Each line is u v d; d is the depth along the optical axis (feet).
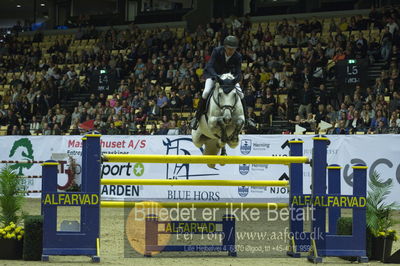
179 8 118.83
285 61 76.23
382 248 29.66
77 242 28.04
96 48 96.12
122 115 69.82
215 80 30.42
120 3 121.49
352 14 91.40
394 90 65.92
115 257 29.19
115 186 55.01
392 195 50.47
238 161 28.43
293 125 63.46
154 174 54.54
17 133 73.15
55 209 28.14
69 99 85.76
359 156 51.16
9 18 144.66
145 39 92.68
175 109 70.95
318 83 72.08
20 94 88.89
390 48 73.00
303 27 84.94
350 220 30.19
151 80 81.61
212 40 86.22
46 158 58.59
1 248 28.68
